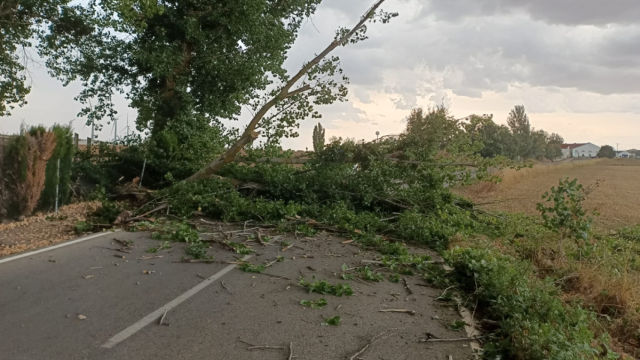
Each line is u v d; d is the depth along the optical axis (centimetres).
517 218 1303
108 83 1845
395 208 1270
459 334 535
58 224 1017
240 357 443
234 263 779
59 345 442
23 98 1917
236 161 1438
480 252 780
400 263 833
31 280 630
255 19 1770
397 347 489
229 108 1945
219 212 1162
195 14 1772
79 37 1817
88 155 1650
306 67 1436
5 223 1019
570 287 775
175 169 1579
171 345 459
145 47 1736
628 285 720
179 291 624
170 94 1812
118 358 424
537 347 443
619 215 1727
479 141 1319
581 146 17575
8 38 1772
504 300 588
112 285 632
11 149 1042
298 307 591
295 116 1466
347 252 911
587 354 461
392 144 1277
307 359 448
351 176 1299
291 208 1130
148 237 928
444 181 1284
